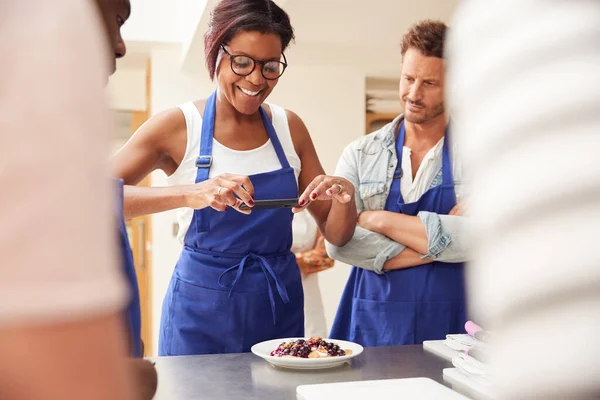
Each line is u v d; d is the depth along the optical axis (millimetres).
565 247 389
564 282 388
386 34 3826
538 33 416
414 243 2076
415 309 2090
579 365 386
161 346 1997
